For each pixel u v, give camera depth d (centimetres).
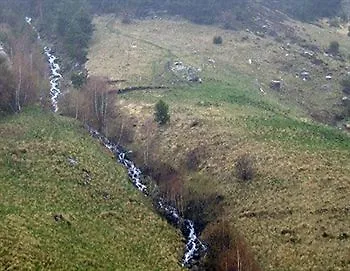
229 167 6325
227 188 6053
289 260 4825
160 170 6819
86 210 5562
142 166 7031
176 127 7450
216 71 9550
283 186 5794
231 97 8412
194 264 5166
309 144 6531
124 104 8406
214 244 5369
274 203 5597
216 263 5056
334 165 5947
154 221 5784
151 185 6606
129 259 4909
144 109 8125
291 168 6034
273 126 7131
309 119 7969
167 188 6462
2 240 4350
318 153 6262
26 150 6506
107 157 7081
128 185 6456
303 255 4828
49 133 7269
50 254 4438
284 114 7894
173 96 8569
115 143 7656
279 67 9981
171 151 7012
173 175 6638
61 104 8575
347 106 8719
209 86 8894
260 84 9231
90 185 6106
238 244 5159
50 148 6731
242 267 4850
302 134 6838
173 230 5734
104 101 8356
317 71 9875
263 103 8288
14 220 4816
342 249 4769
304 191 5631
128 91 8844
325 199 5428
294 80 9519
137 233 5447
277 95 8956
